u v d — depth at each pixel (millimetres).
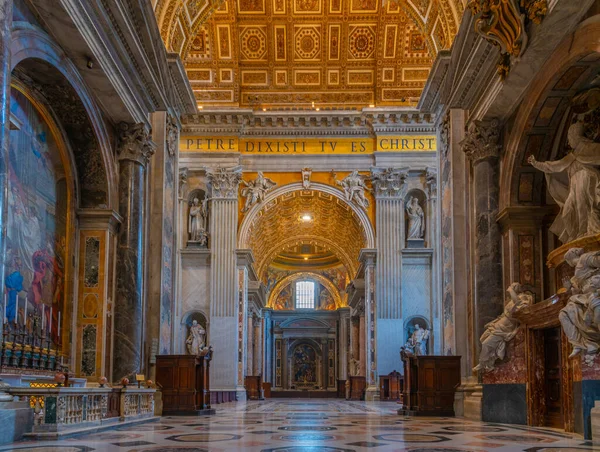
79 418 9258
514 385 11977
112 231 14086
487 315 13539
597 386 8586
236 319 25891
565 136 12727
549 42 10992
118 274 14141
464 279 15219
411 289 26156
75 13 10875
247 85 27359
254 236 29453
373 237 26484
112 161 14203
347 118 26516
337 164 26797
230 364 25656
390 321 25766
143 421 11812
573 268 10773
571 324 8914
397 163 26516
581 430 9164
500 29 11539
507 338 12117
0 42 7926
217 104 27047
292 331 48312
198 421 12523
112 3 11977
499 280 13602
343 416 14820
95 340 13547
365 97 27406
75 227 13734
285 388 47875
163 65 15328
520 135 12859
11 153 11266
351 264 36469
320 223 33250
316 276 47625
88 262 13750
